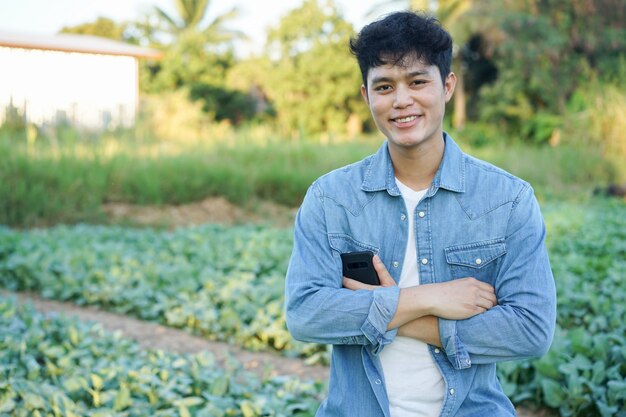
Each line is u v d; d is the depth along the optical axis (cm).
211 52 3281
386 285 223
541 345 215
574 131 1980
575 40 2420
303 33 3028
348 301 217
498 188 224
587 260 718
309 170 1496
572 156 1806
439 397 219
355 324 216
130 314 663
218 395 411
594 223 997
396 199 227
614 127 1842
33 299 708
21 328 523
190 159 1419
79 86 2217
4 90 2080
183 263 766
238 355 547
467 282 215
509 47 2430
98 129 1561
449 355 214
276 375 501
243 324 578
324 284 227
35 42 2128
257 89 3247
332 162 1577
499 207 222
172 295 665
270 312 582
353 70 2889
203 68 3152
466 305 212
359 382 224
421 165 226
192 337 591
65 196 1210
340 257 230
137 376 414
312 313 221
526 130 2409
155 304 646
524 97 2509
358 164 236
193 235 932
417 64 215
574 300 572
